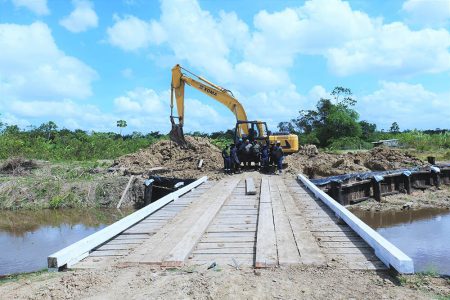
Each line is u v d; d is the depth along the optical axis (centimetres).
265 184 1471
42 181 1986
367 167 2533
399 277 561
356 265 610
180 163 2366
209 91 2069
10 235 1345
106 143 3616
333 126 5219
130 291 535
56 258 612
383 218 1599
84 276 588
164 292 527
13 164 2331
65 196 1856
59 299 518
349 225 822
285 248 679
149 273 598
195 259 657
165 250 691
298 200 1152
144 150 2581
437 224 1478
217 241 754
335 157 2594
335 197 1686
